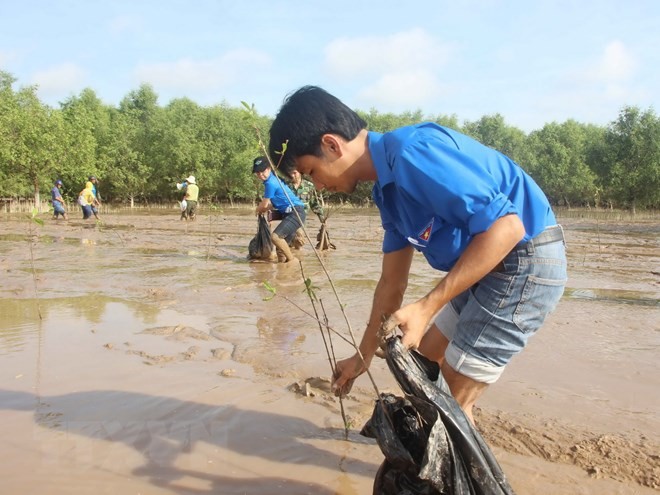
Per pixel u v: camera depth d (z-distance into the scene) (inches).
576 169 2055.9
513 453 120.6
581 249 533.3
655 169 1626.5
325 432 131.1
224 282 322.0
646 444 121.5
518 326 95.0
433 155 86.4
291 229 406.6
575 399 147.6
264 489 107.0
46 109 1643.7
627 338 205.0
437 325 112.7
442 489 85.0
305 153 95.1
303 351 187.8
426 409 86.0
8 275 347.3
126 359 179.8
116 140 2037.4
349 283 317.7
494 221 84.0
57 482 108.0
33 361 177.9
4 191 1555.1
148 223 939.3
